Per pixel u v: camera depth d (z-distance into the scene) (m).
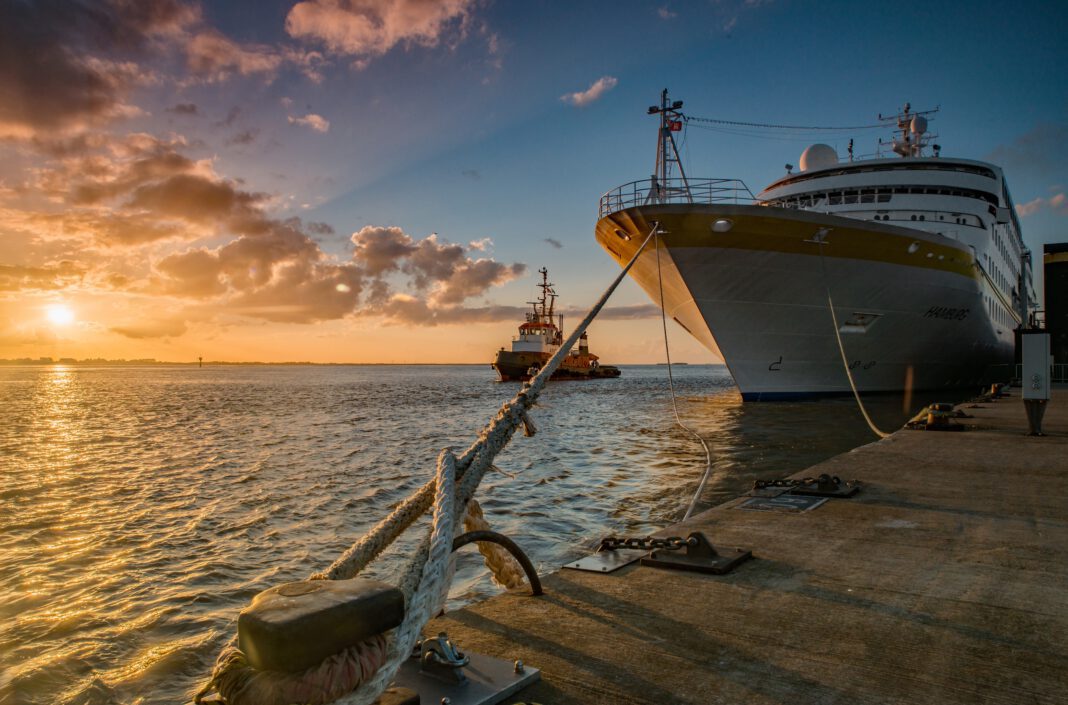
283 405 48.88
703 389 71.38
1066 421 12.72
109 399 61.38
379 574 7.63
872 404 28.86
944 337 28.50
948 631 2.88
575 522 10.22
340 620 1.42
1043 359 10.48
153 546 9.69
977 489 6.27
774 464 15.27
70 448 22.61
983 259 29.02
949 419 11.75
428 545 1.87
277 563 8.82
